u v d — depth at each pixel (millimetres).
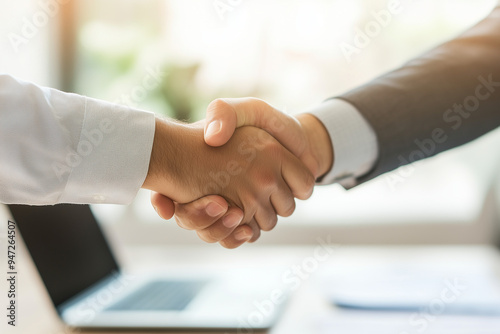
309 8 1852
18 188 628
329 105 915
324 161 886
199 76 1968
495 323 667
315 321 703
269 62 1927
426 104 890
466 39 964
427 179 1892
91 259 917
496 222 1777
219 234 810
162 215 790
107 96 1952
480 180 1828
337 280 953
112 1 1932
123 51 1958
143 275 1039
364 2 1807
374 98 899
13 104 604
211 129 780
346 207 1890
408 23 1832
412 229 1813
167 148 737
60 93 665
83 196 679
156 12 1949
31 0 1769
